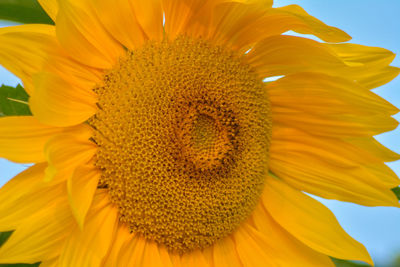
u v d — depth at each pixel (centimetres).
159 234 64
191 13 65
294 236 68
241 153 66
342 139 68
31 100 58
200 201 64
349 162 68
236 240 67
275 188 69
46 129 60
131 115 63
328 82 66
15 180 59
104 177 62
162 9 63
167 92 64
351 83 65
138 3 63
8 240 59
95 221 62
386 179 68
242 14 64
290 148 69
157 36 64
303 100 68
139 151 62
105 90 63
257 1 61
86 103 62
